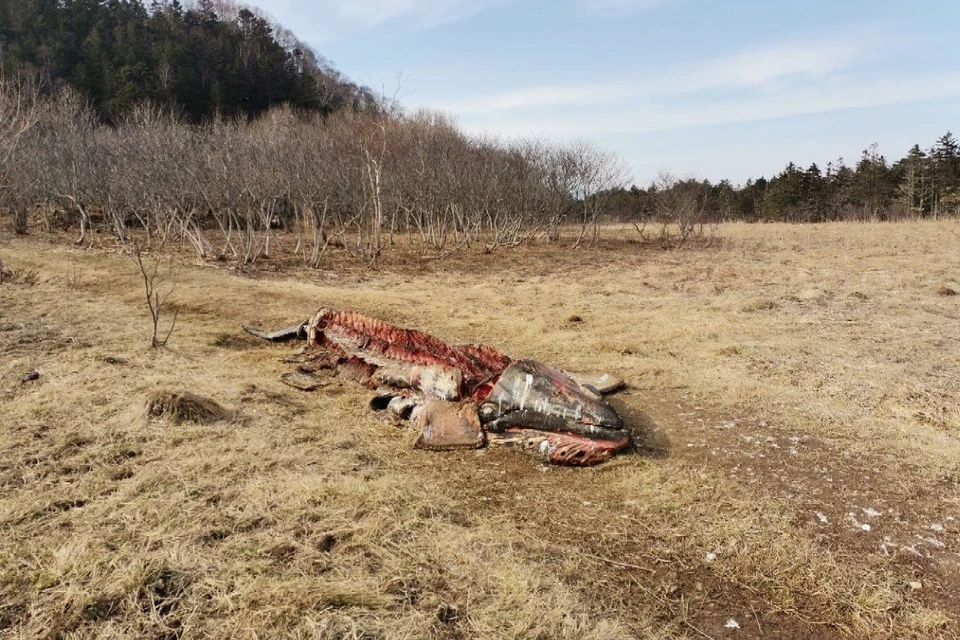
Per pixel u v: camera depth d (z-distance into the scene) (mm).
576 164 24719
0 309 9016
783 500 4246
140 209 16297
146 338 7930
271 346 8258
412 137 25391
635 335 8930
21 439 4590
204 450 4547
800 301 11562
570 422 5012
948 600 3244
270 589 2928
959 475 4570
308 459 4543
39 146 18156
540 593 3100
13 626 2676
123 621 2734
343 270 15977
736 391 6469
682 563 3521
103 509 3656
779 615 3111
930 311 10531
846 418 5711
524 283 14562
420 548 3398
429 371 6121
